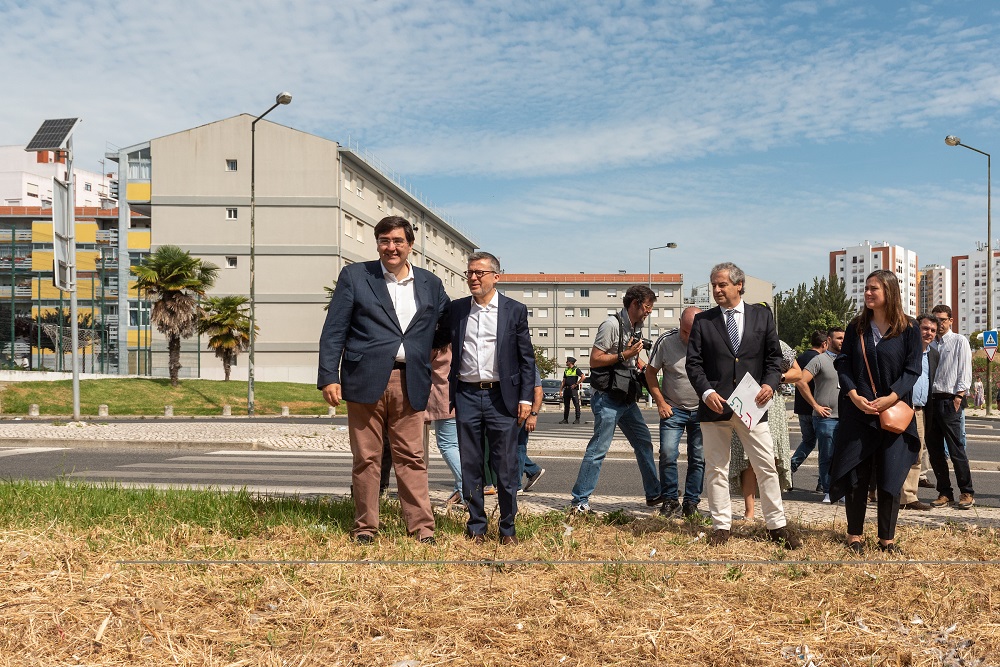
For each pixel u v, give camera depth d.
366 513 5.25
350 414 5.29
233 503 6.00
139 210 52.38
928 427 7.50
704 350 5.43
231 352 42.19
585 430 19.09
